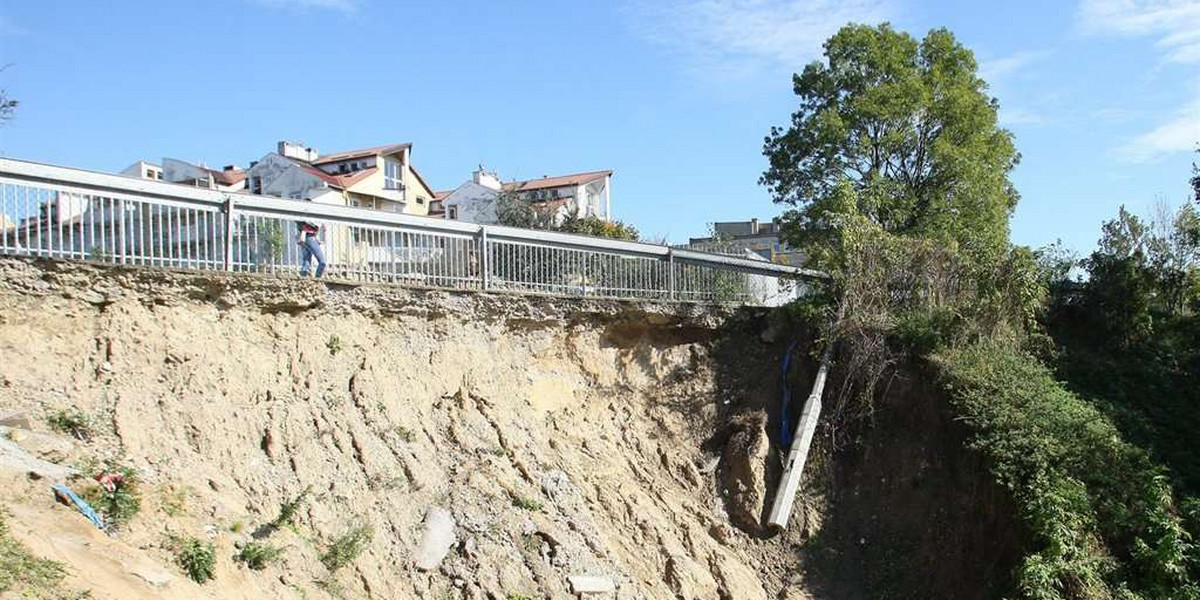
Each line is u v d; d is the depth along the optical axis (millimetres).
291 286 12578
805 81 27312
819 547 16312
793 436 18125
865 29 26391
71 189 10672
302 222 13133
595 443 16500
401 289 14055
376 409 13117
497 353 15711
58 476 8773
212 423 10914
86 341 10578
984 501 15305
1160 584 13070
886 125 25828
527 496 13781
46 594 6625
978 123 25609
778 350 19500
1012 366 17422
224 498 10242
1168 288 21641
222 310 11953
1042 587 12773
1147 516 13891
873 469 17312
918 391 17562
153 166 44469
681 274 19109
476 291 15172
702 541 15586
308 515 11047
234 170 47125
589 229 33594
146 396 10586
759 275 20953
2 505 7754
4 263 10047
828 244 21125
